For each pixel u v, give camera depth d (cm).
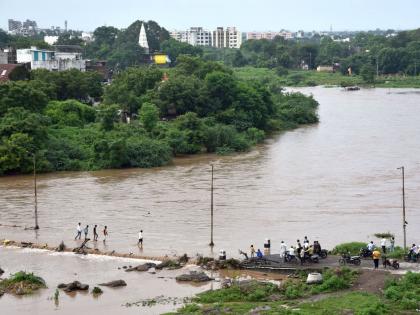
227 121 19875
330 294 6994
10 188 13225
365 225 10306
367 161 15688
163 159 15700
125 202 11925
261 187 13050
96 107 19362
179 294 7356
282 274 7969
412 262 7950
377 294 6869
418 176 13888
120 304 7056
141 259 8669
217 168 15150
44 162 14750
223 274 8044
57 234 9950
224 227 10225
